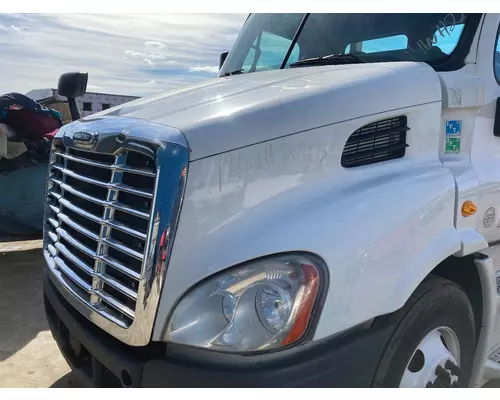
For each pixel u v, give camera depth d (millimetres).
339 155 2207
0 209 5305
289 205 2049
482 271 2625
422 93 2484
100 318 2176
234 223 1984
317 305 1953
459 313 2504
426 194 2344
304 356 1960
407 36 3080
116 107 2672
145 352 2043
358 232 2068
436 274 2576
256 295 1919
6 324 4164
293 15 3709
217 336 1906
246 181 2016
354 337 2076
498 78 2979
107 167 2172
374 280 2086
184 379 1926
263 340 1908
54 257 2725
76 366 2523
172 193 1904
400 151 2418
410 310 2254
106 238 2162
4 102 5301
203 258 1941
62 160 2748
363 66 2658
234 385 1890
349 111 2248
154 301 1923
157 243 1904
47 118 5523
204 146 1967
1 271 5316
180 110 2270
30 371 3465
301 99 2203
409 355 2246
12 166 5254
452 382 2453
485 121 2832
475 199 2637
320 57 3301
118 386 2211
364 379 2102
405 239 2203
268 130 2078
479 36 2891
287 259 1945
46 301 2801
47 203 2949
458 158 2686
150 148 1973
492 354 2926
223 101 2297
